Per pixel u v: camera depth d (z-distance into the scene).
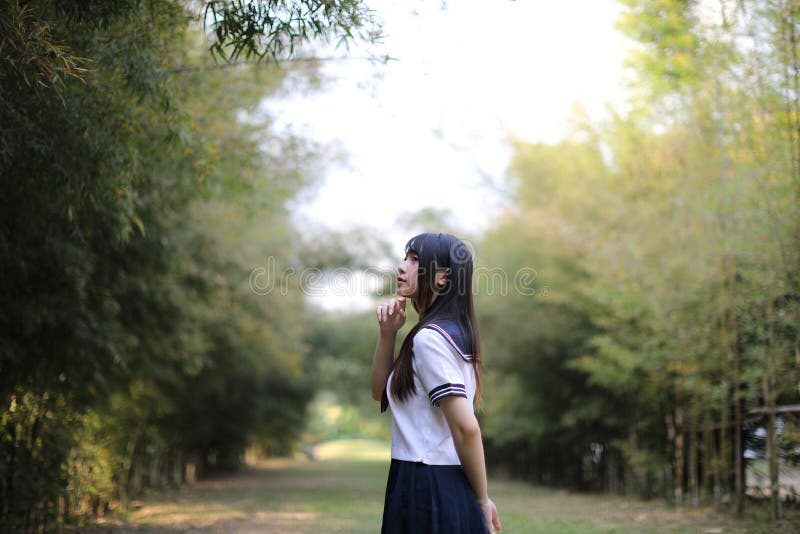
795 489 6.07
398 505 1.74
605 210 7.76
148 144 4.70
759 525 5.76
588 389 9.86
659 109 7.04
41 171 3.65
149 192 5.45
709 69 6.02
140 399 7.78
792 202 5.25
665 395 7.86
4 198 3.95
